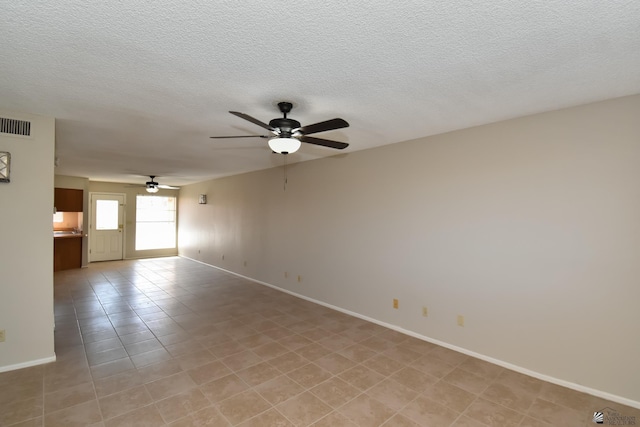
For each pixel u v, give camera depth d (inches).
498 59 72.1
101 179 312.3
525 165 111.0
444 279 132.9
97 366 112.1
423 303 140.1
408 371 112.1
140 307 180.9
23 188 108.8
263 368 113.1
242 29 60.8
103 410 87.7
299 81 84.2
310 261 198.7
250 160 202.8
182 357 120.3
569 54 69.7
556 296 104.7
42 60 73.5
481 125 122.0
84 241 294.8
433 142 136.9
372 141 149.5
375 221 160.2
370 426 83.3
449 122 119.1
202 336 140.8
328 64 74.8
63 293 207.3
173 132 136.0
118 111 108.3
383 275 156.4
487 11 54.9
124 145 161.5
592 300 98.2
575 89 88.6
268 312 175.3
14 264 107.9
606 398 95.7
